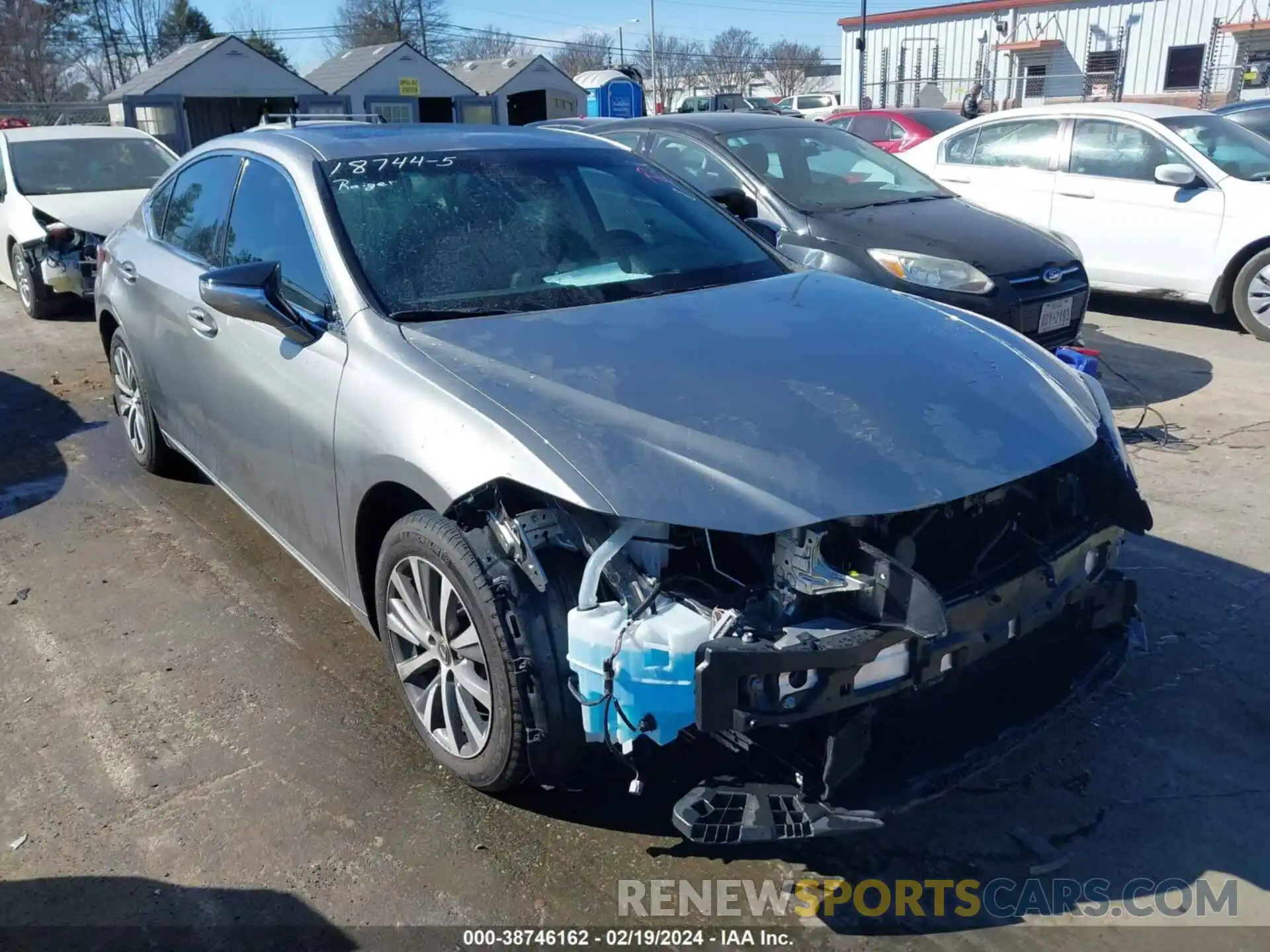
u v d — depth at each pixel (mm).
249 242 3674
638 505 2232
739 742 2387
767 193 6090
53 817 2775
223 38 26344
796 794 2299
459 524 2566
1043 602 2502
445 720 2764
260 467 3521
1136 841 2639
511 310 3047
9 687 3395
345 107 28219
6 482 5254
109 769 2963
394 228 3248
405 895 2486
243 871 2568
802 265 3885
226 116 29281
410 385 2686
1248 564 4039
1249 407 5988
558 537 2430
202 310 3766
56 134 9875
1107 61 31312
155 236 4602
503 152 3746
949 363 2820
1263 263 7449
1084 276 5906
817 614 2250
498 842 2646
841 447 2369
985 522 2527
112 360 5230
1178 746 2998
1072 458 2711
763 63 64938
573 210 3570
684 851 2617
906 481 2318
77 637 3693
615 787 2807
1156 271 7977
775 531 2199
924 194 6598
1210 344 7543
